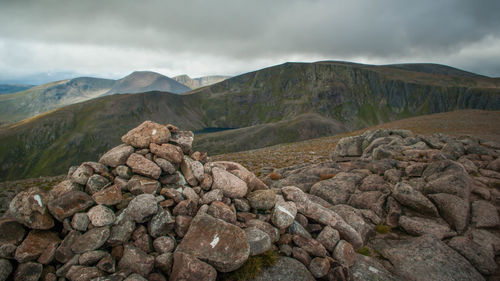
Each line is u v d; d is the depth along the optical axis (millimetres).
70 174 10328
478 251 10602
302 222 11547
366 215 14133
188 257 7992
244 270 8641
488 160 20234
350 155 32406
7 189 38594
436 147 24000
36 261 7668
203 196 10648
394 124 132875
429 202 13469
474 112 134125
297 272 8852
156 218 8922
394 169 18469
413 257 10469
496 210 12906
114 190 9031
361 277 9273
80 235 8055
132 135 11039
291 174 24078
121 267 7898
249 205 11500
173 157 10742
